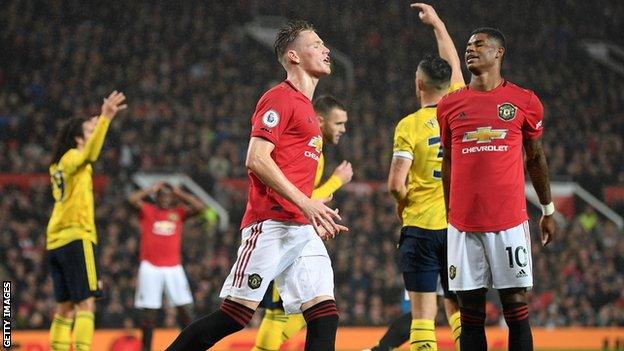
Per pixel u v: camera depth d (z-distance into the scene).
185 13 57.62
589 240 36.88
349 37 60.53
